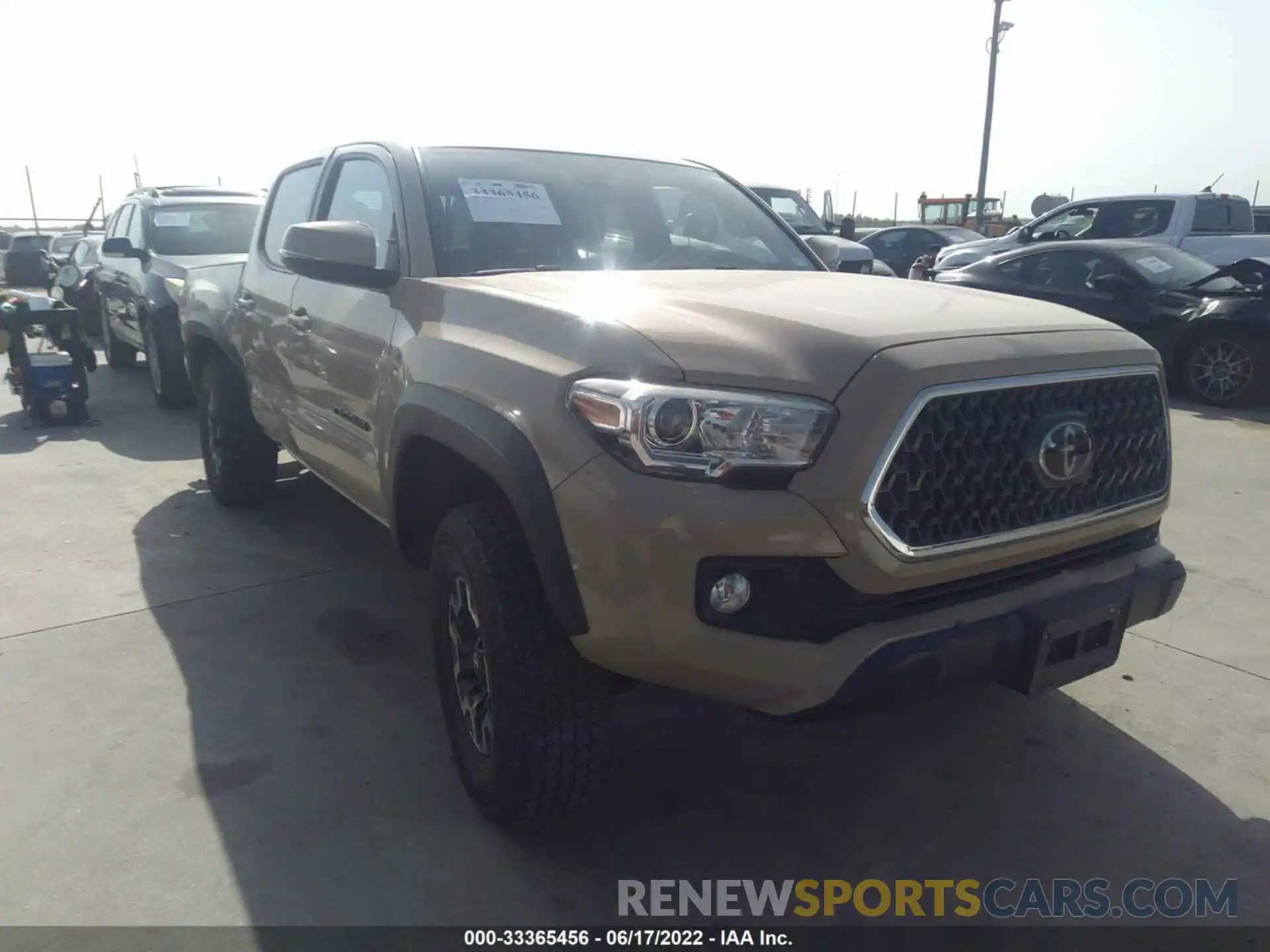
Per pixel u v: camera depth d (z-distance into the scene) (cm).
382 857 262
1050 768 305
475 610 254
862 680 212
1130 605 253
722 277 310
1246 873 259
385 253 339
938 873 260
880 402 211
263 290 446
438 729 325
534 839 270
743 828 278
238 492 536
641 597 215
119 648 379
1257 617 411
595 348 231
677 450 212
